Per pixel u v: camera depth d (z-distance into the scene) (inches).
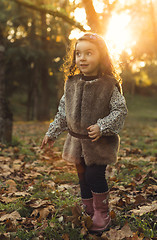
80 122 80.8
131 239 79.2
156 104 1416.1
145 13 304.5
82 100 80.0
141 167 156.3
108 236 82.1
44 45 444.8
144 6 291.3
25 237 82.1
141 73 700.0
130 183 122.6
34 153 195.9
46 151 201.3
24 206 102.0
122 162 166.6
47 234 83.9
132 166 150.0
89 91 79.5
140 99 1482.5
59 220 91.0
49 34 259.0
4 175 138.5
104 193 85.6
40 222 91.8
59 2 309.3
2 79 228.5
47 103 611.2
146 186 119.0
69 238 81.6
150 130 374.6
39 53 452.4
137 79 778.8
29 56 465.7
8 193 115.6
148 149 215.6
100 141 81.4
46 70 571.5
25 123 521.3
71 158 84.7
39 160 174.2
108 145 82.0
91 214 91.4
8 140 226.5
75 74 88.6
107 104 79.4
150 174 136.9
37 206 99.7
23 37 331.0
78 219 89.0
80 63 81.2
